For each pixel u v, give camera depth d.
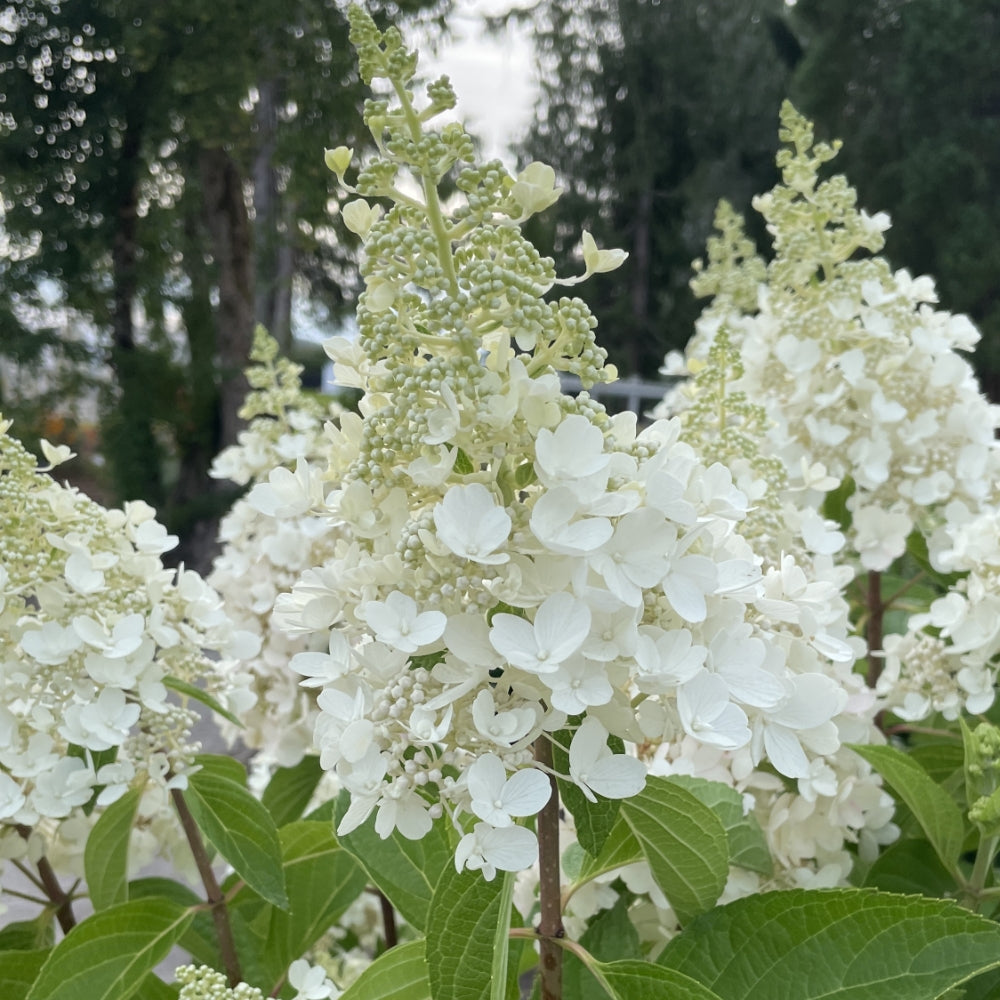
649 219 9.73
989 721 2.06
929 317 2.26
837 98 7.88
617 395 8.52
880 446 2.12
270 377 2.63
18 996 1.77
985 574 1.77
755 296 3.29
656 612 1.07
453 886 1.14
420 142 1.01
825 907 1.21
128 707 1.51
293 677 2.27
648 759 1.73
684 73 9.32
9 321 6.77
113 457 7.41
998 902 1.66
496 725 0.95
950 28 7.01
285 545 2.28
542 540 0.92
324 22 6.46
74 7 6.18
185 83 6.45
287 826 1.84
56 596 1.53
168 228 7.22
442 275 1.02
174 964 3.36
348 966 2.94
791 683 1.13
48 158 6.53
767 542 1.61
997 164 7.29
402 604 0.97
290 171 6.94
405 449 1.02
